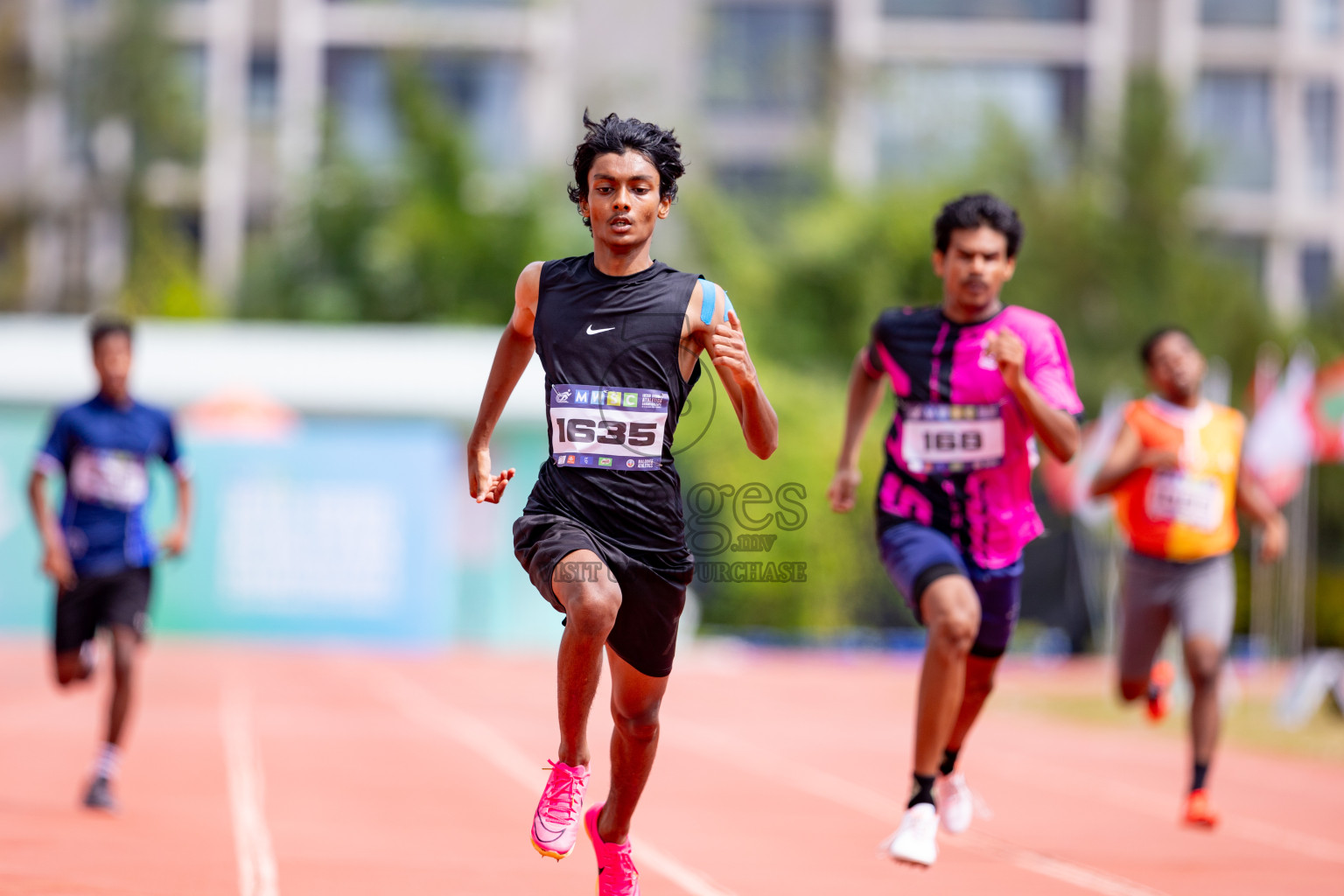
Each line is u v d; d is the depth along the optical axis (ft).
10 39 390.21
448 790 87.10
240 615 214.28
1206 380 314.76
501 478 48.62
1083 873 64.64
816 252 318.86
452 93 397.19
